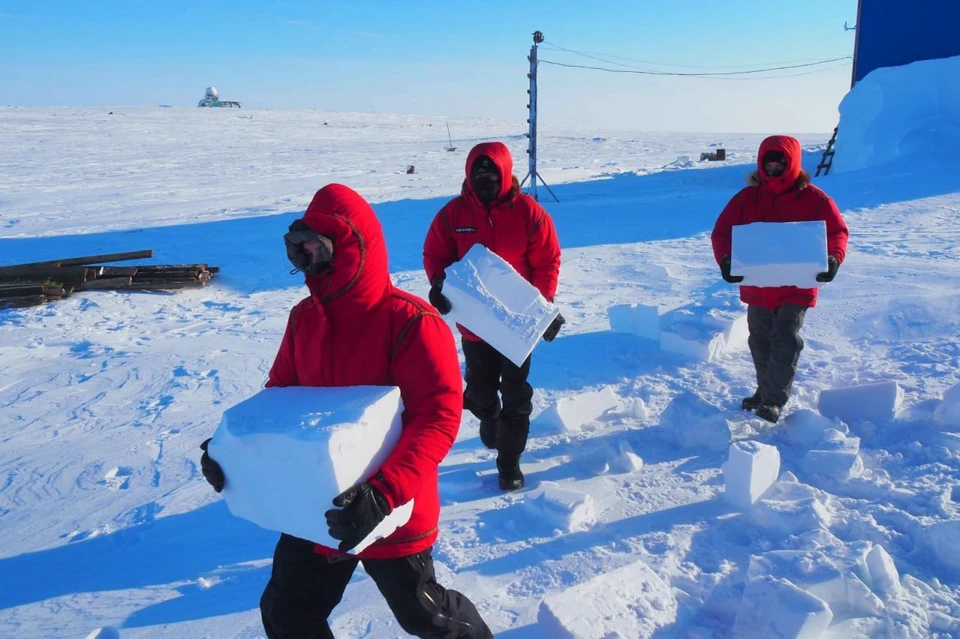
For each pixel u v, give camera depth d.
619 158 40.44
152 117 82.12
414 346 2.01
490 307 3.17
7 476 4.34
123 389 5.98
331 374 2.09
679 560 3.05
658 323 6.19
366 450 1.80
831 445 3.78
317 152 45.62
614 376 5.41
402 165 35.94
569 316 7.34
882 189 14.27
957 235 9.52
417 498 2.03
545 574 3.02
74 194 24.62
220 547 3.42
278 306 8.98
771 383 4.25
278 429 1.79
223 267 11.38
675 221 13.66
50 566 3.32
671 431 4.34
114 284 9.83
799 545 3.00
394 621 2.76
